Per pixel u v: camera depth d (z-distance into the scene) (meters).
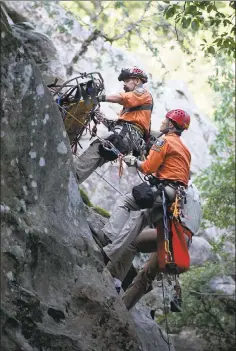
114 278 12.30
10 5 28.45
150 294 16.38
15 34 10.78
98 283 11.51
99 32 26.19
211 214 26.50
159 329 14.59
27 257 10.62
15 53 10.70
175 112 12.38
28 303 10.41
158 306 16.42
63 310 10.91
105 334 11.22
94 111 13.67
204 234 30.25
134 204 12.16
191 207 12.24
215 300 26.06
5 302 10.16
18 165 10.81
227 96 27.34
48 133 11.34
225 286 26.78
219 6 22.36
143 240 12.48
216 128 37.12
